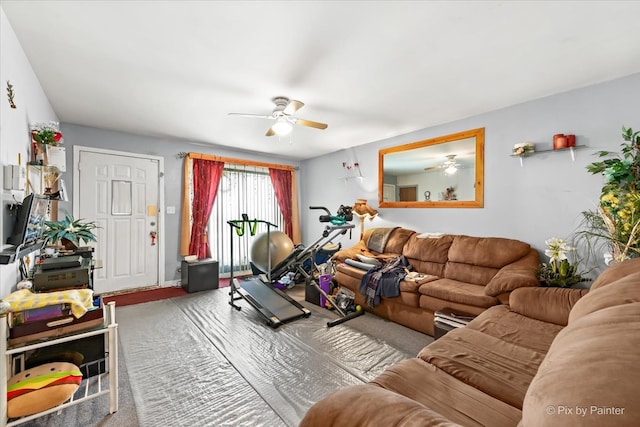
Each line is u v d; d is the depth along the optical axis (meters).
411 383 1.27
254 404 1.73
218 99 2.83
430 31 1.77
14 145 1.81
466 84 2.50
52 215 3.17
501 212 3.08
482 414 1.08
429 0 1.50
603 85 2.44
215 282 4.28
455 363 1.41
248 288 3.56
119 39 1.86
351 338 2.63
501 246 2.82
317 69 2.24
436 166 3.66
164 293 4.01
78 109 3.11
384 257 3.65
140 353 2.33
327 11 1.59
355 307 3.37
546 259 2.74
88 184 3.75
